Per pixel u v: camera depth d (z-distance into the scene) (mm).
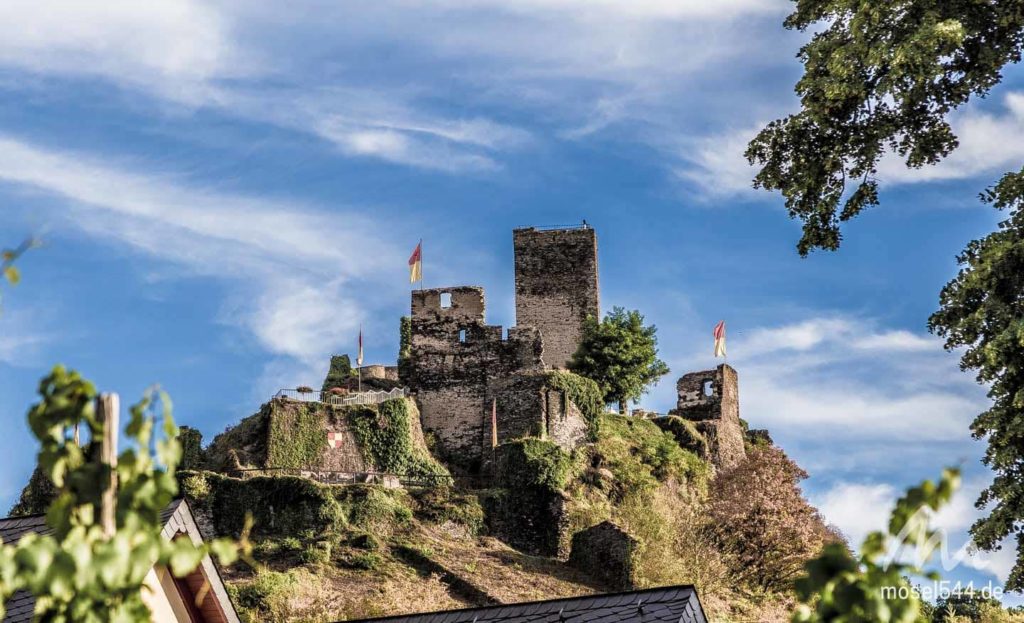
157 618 19719
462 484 68688
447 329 73938
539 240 81375
